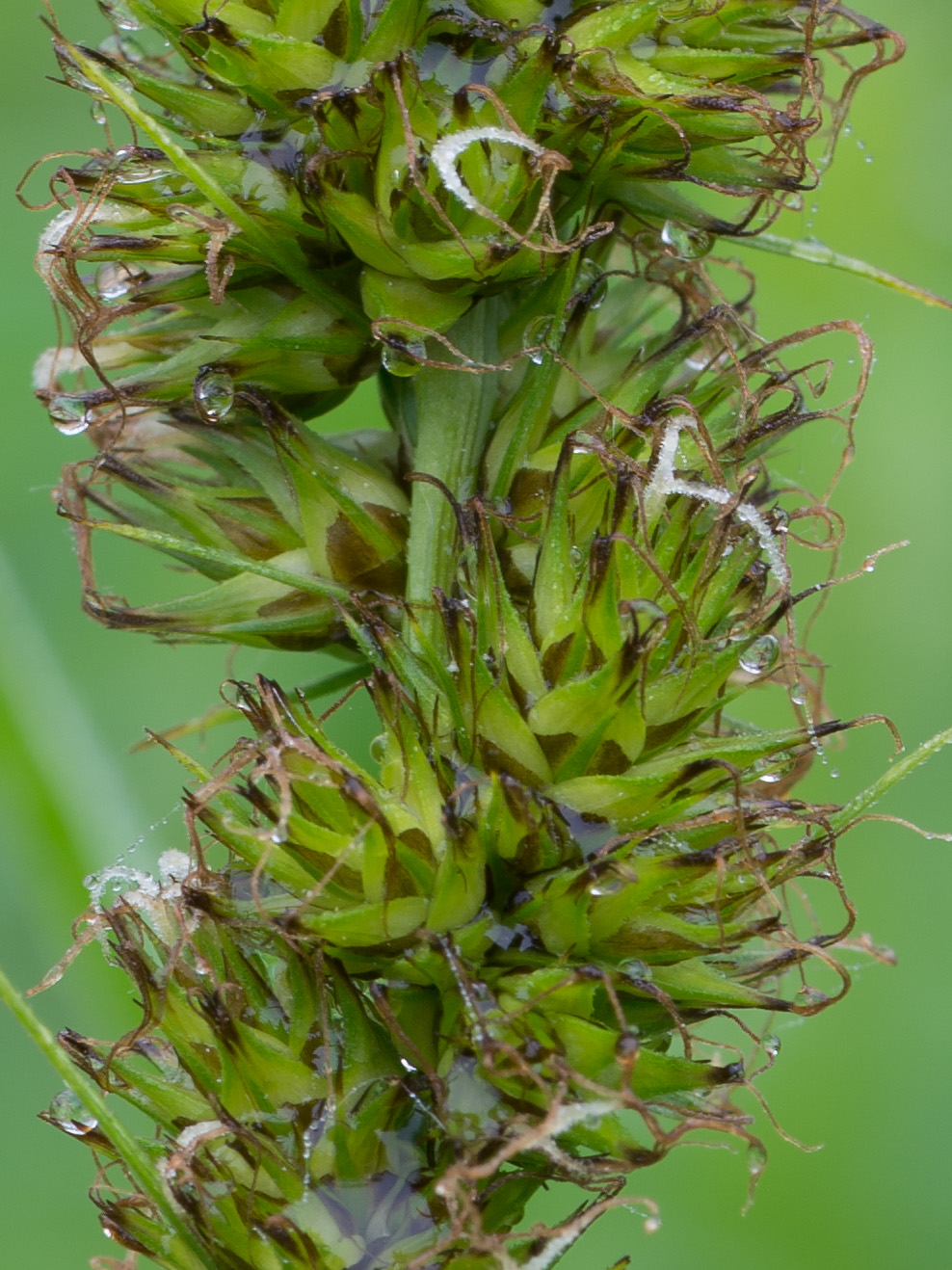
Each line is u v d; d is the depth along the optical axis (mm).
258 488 122
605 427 119
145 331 124
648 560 116
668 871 116
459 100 116
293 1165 117
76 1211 158
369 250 118
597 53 118
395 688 116
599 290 121
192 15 118
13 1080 160
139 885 120
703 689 118
